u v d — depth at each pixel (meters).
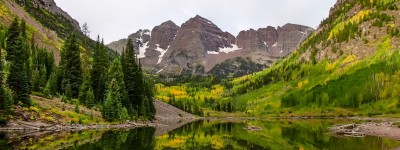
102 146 50.53
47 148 45.50
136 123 114.25
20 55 98.19
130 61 126.94
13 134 61.72
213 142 63.78
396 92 188.00
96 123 93.56
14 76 78.12
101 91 116.56
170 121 164.12
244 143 62.44
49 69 135.88
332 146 54.06
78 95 112.88
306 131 90.19
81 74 119.06
